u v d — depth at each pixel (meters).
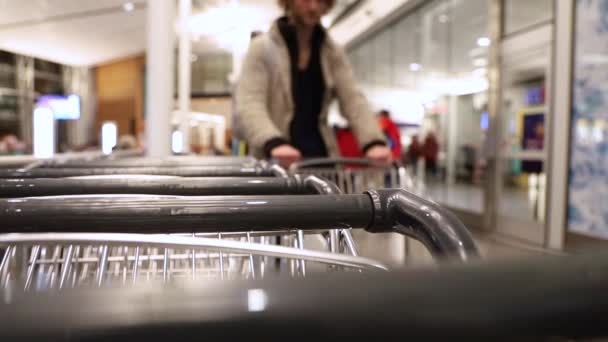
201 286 0.17
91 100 16.41
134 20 8.05
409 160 8.23
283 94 2.03
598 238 4.14
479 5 6.36
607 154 4.09
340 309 0.16
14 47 9.30
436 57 7.68
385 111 5.40
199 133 13.05
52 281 0.68
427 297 0.16
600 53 4.14
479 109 6.36
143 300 0.16
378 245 0.89
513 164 5.44
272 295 0.16
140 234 0.50
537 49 4.98
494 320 0.17
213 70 17.42
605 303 0.17
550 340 0.17
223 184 0.77
